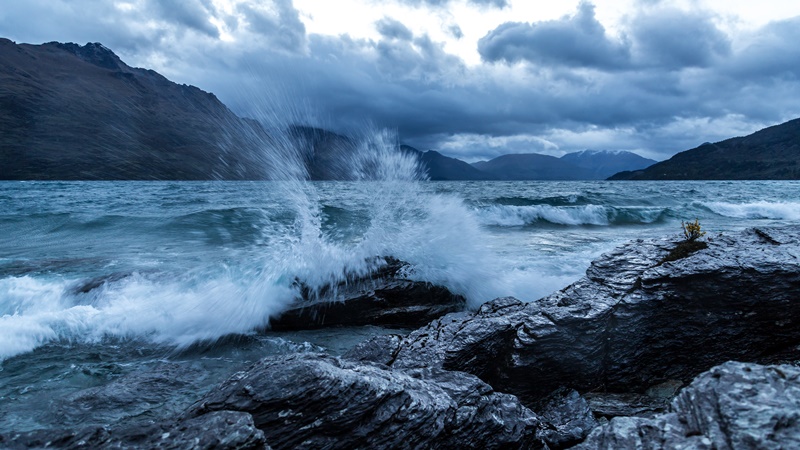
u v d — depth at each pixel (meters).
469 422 4.21
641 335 6.33
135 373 6.31
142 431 3.23
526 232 22.25
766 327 6.30
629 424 3.00
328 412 3.71
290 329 8.75
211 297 8.96
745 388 2.83
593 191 57.91
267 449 3.14
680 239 8.26
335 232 18.33
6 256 14.23
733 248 7.27
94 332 7.87
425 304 9.50
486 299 10.02
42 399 5.55
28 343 7.27
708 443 2.50
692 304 6.39
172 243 17.30
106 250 15.60
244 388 3.79
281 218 22.58
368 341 6.41
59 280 10.62
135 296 9.23
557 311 6.40
